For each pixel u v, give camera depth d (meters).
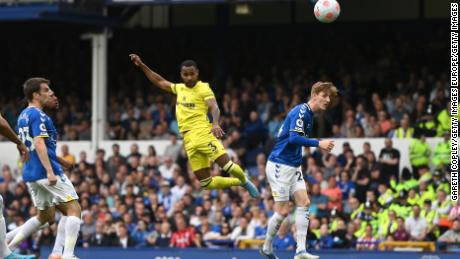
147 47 38.69
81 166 31.31
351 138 31.23
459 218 25.98
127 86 36.88
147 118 34.16
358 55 35.41
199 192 29.59
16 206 30.09
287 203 18.91
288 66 36.25
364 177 28.70
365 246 26.20
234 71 36.88
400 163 30.39
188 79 19.47
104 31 33.84
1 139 34.75
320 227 26.86
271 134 31.78
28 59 38.28
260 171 29.44
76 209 18.34
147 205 29.25
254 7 38.28
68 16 32.56
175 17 38.78
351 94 33.41
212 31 38.34
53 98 18.34
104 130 33.69
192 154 19.64
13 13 32.34
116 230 28.28
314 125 32.16
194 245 27.48
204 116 19.58
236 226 27.55
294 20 37.91
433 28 36.66
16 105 36.22
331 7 19.12
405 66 34.59
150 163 31.05
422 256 24.08
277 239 26.47
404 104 31.67
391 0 37.12
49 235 28.70
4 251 17.83
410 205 26.81
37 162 18.11
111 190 30.02
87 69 37.50
